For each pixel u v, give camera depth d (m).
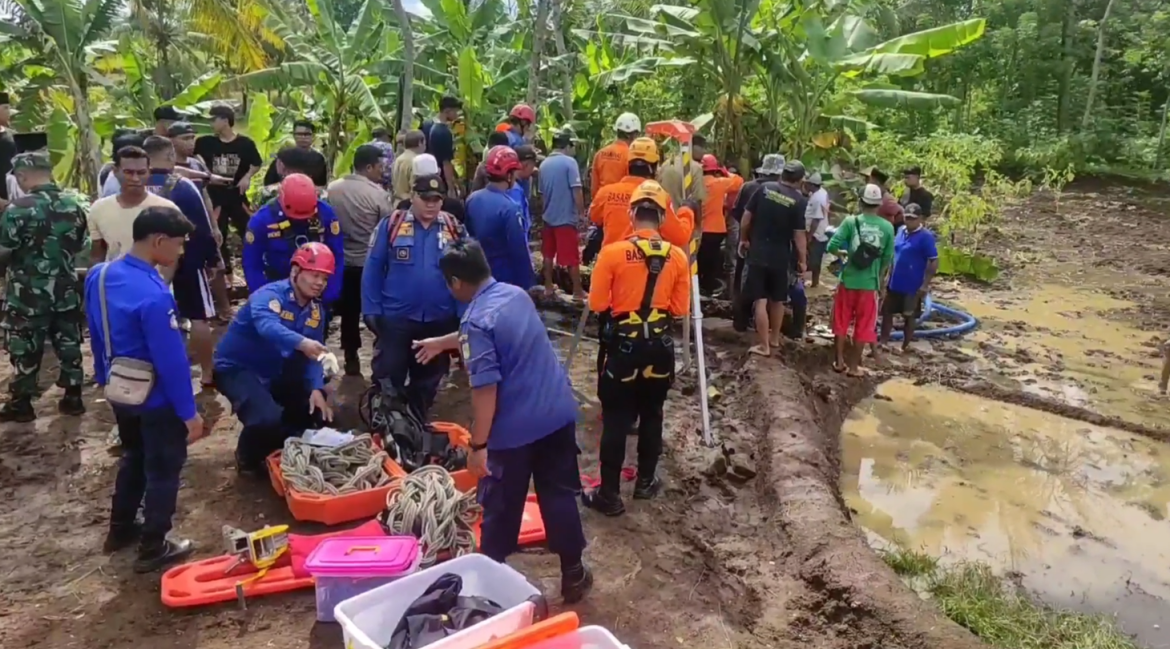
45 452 5.52
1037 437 7.43
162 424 4.12
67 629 3.83
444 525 4.25
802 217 7.70
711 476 5.71
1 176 7.46
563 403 3.91
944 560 5.34
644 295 4.80
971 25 12.32
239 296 9.07
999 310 11.77
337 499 4.63
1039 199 21.12
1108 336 10.71
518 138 9.77
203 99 14.09
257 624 3.91
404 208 5.74
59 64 11.43
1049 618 4.61
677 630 4.10
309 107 16.56
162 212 3.97
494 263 6.46
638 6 18.11
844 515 5.25
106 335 3.98
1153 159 24.31
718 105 13.75
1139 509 6.16
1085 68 26.53
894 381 8.61
